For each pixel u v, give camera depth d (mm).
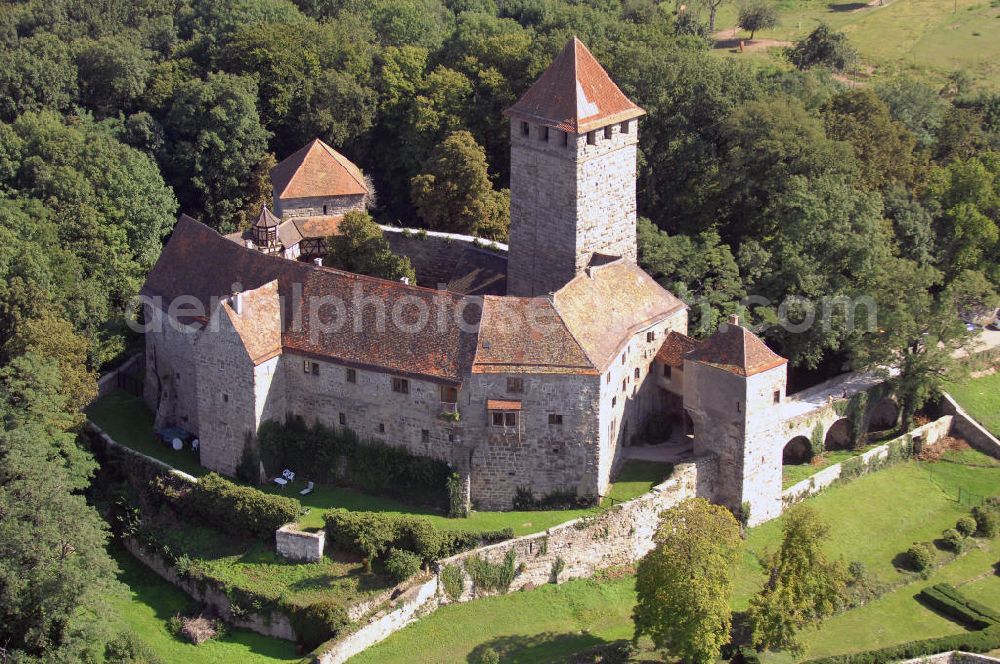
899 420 138875
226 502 115812
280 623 110062
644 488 119312
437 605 112375
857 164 155375
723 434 121250
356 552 112812
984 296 143375
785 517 124812
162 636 110938
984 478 134875
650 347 125688
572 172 125438
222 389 120812
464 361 114938
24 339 127375
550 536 113812
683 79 161500
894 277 137125
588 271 122062
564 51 126438
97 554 106562
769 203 151375
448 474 117250
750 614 109438
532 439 116000
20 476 109625
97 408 135125
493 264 137375
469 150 153875
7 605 105000
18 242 142250
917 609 117750
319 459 121750
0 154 159875
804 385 139625
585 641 110375
